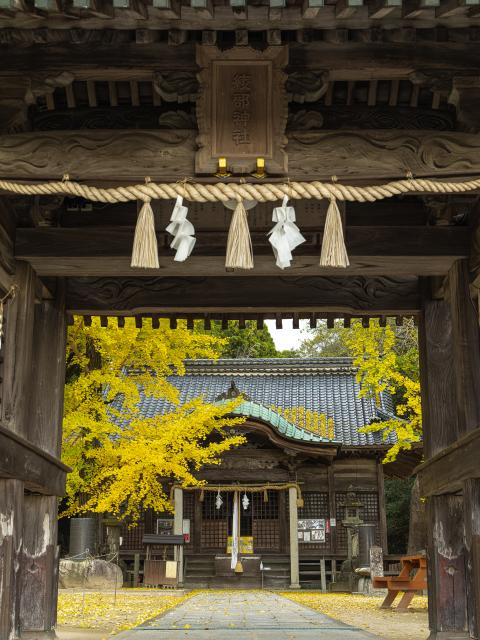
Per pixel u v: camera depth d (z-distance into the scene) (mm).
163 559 22406
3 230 6988
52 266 7547
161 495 22906
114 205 8156
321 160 6133
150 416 26438
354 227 7398
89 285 9234
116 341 17109
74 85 7027
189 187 6000
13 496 6566
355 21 5762
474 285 7211
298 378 29391
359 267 7613
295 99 6191
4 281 7145
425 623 10859
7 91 6137
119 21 5727
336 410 26734
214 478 24125
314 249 7387
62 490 8445
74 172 6129
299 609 13555
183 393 28297
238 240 5820
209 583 23391
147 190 6000
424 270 7746
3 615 6336
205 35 5953
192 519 24297
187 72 6141
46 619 7887
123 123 7160
